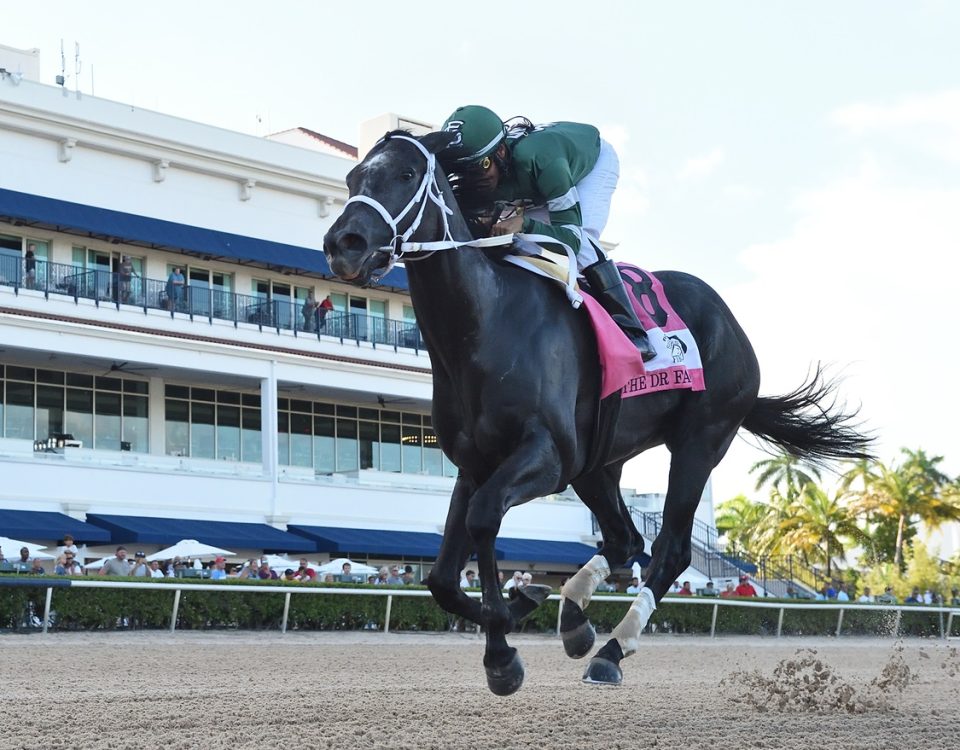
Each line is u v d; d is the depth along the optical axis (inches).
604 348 193.0
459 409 187.9
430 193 178.9
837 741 183.2
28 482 928.3
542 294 190.4
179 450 1129.4
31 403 1043.3
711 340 222.4
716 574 1147.3
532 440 178.4
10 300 977.5
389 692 258.8
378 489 1127.6
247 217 1155.3
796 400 242.7
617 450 207.9
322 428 1229.7
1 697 238.7
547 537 1217.4
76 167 1053.2
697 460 218.8
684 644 616.1
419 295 183.0
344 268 170.4
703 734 188.5
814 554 2113.7
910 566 1573.6
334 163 1211.2
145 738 173.6
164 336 1018.1
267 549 1005.8
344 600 609.3
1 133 1012.5
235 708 215.6
